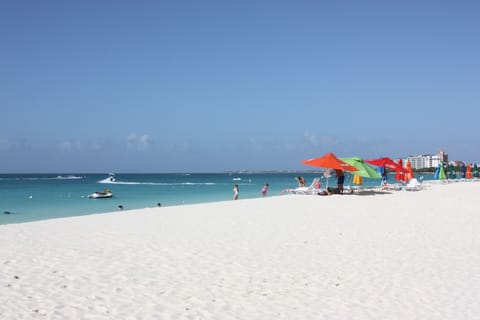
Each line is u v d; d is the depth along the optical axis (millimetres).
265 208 17312
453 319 5270
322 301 5879
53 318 5102
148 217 14516
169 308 5520
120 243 9625
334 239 10180
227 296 6031
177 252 8703
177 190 49875
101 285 6426
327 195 24844
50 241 9859
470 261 8039
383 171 32031
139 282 6613
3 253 8492
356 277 7012
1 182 81250
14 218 21734
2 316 5117
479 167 57625
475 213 15289
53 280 6637
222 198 35531
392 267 7617
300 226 12203
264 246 9344
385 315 5383
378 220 13406
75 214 23500
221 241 9906
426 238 10312
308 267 7598
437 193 26891
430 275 7121
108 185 66688
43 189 52094
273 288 6422
